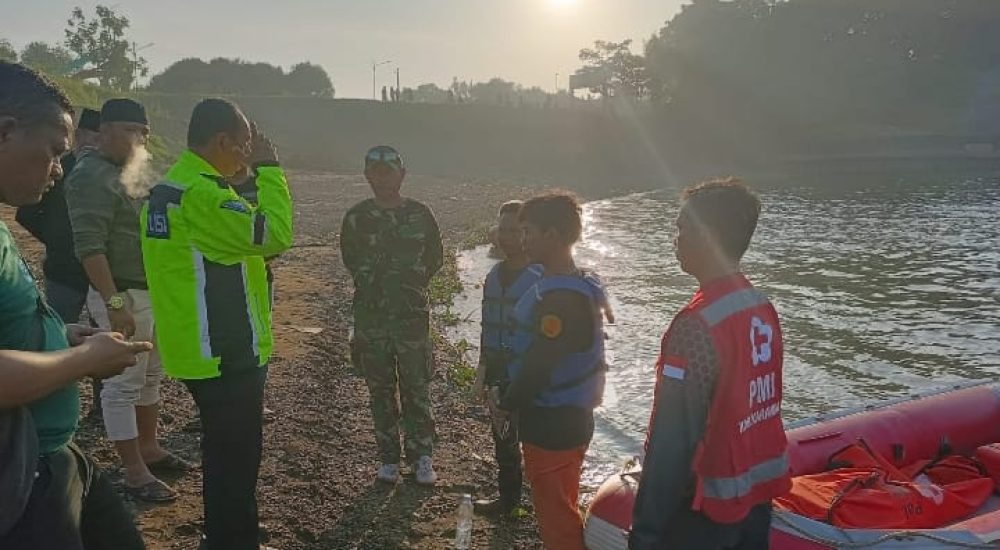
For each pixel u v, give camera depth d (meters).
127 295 4.59
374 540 4.60
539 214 3.55
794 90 61.69
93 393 6.14
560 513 3.72
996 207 30.41
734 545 2.73
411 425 5.34
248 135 3.49
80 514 2.45
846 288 14.80
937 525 4.06
